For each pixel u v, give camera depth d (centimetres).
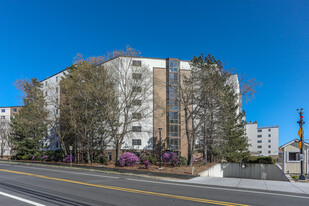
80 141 4028
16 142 5278
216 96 2955
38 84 4656
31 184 1684
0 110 8519
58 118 4225
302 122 1977
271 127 9062
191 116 3083
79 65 3288
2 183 1731
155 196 1262
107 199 1167
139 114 3350
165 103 3541
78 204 1052
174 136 4516
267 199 1218
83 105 3619
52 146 5744
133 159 3098
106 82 3266
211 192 1423
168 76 4650
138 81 3303
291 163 2795
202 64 3092
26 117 4744
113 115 3325
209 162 3384
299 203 1131
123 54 3222
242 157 3616
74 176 2273
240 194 1359
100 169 3034
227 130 3381
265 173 3347
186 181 1969
